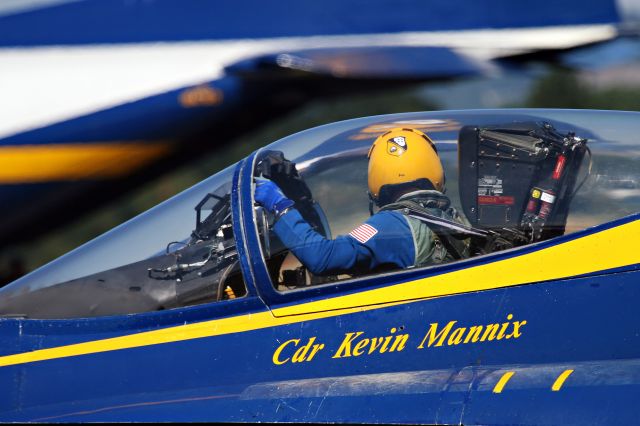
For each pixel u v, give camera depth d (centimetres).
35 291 1331
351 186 1288
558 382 1066
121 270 1308
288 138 1401
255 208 1248
